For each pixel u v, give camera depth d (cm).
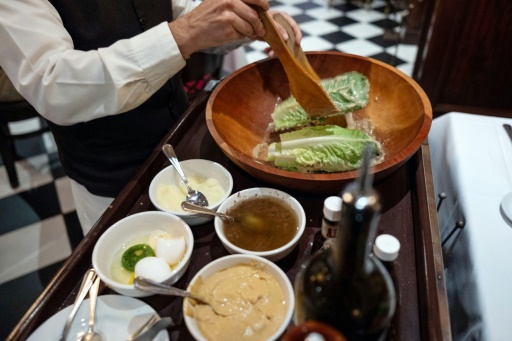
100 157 108
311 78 86
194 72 174
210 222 77
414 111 90
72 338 57
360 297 44
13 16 76
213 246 73
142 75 81
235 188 86
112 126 104
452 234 95
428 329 56
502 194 92
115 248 69
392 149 89
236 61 222
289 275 67
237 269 62
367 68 104
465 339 76
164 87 109
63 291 66
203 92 115
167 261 65
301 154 84
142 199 83
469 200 91
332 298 45
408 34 298
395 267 68
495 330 69
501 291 74
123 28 97
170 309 62
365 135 86
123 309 60
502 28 184
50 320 59
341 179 72
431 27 195
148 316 59
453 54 199
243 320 56
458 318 82
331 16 346
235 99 100
